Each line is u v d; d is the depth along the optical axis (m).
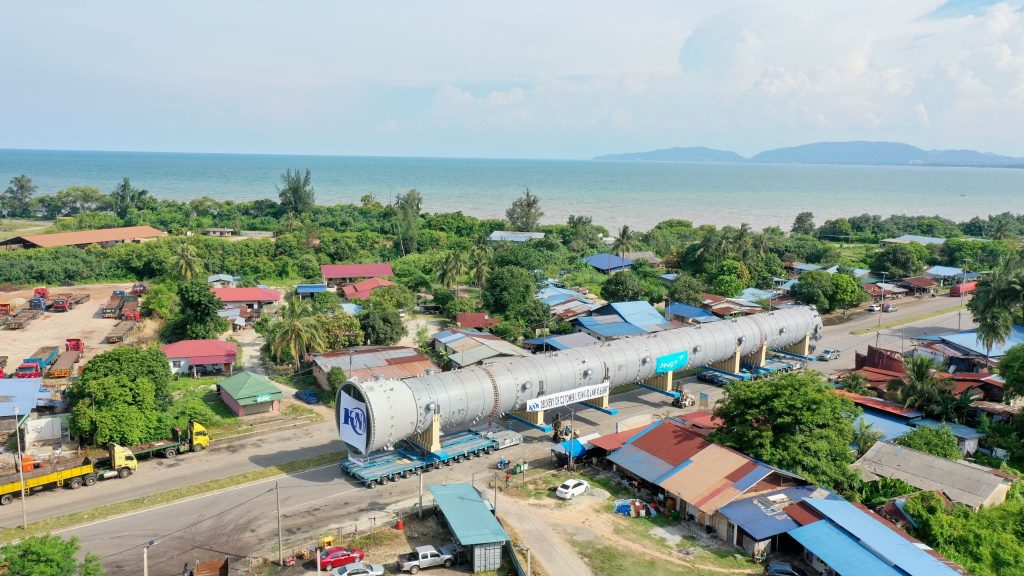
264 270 170.50
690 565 52.72
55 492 62.09
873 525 54.66
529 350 110.62
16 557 40.38
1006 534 55.34
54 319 127.56
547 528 57.56
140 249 169.88
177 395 87.19
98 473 64.44
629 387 98.50
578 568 51.53
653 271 177.88
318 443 75.50
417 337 115.44
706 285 161.62
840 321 140.75
